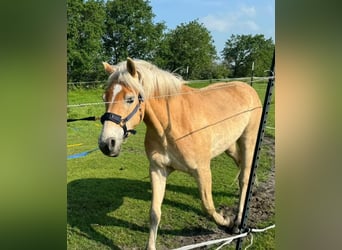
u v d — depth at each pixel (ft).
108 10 64.80
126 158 18.26
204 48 73.26
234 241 11.01
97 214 12.26
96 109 29.35
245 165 12.01
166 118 9.29
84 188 14.38
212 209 10.30
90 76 49.75
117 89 8.36
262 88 32.45
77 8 48.73
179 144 9.49
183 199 13.33
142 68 8.90
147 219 12.12
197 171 9.91
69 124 25.57
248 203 9.62
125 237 11.07
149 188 14.56
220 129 10.59
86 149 20.18
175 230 11.44
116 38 66.49
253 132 12.17
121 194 13.91
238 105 11.48
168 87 9.20
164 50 72.02
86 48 49.49
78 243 10.59
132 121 8.54
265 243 10.77
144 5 68.03
